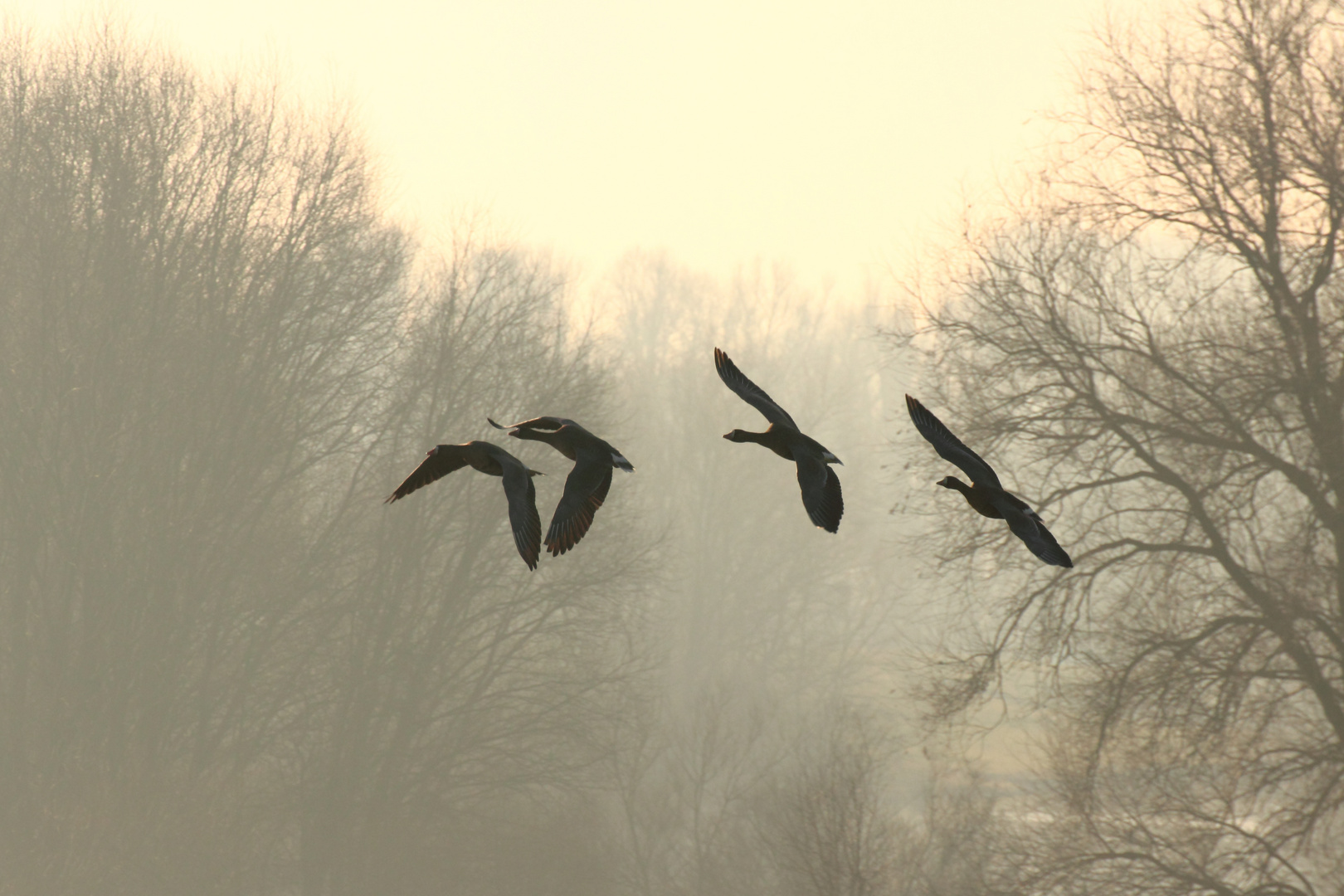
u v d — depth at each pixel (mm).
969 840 23844
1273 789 18844
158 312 26484
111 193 25812
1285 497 20766
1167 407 20797
